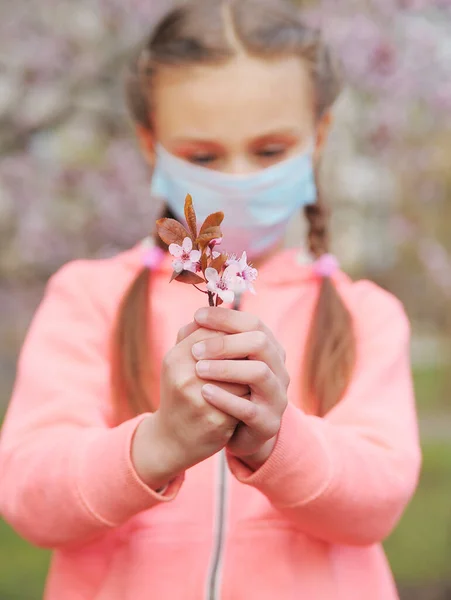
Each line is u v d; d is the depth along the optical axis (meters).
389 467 1.43
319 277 1.71
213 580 1.43
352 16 4.95
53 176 4.96
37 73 4.88
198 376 1.17
